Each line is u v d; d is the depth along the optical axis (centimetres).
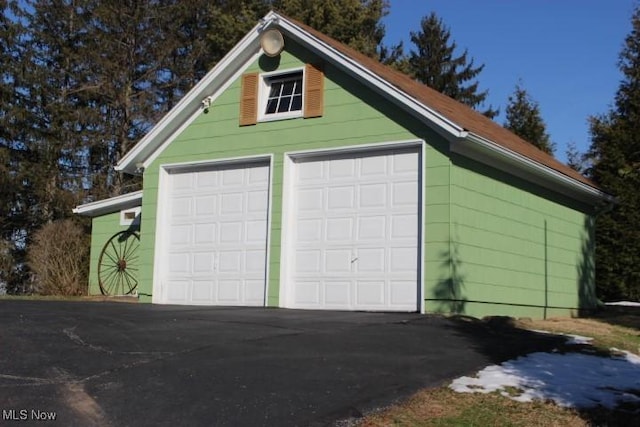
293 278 1311
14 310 974
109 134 3166
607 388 696
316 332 869
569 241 1633
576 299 1648
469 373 722
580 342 951
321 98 1324
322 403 580
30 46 3141
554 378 723
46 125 3122
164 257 1482
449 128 1150
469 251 1202
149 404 566
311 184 1324
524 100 3139
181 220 1479
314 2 3123
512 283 1344
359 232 1257
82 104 3241
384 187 1243
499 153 1238
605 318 1538
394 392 624
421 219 1187
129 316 971
